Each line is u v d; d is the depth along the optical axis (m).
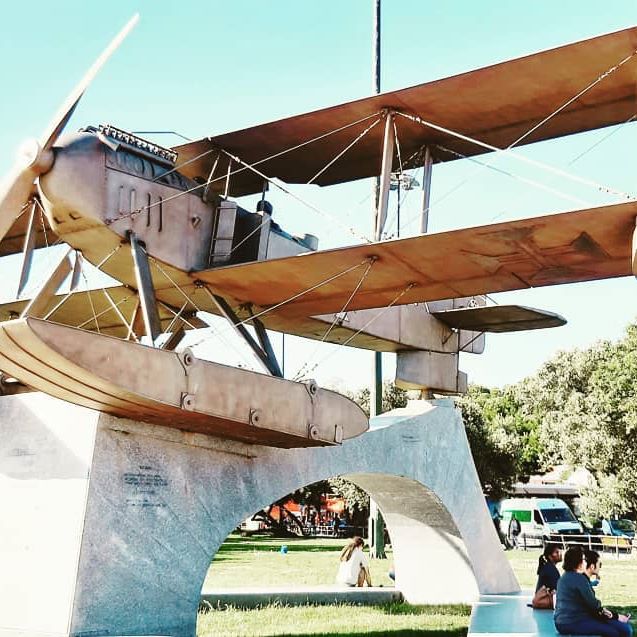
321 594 11.91
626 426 26.31
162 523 7.97
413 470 11.45
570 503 41.66
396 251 8.03
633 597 12.34
